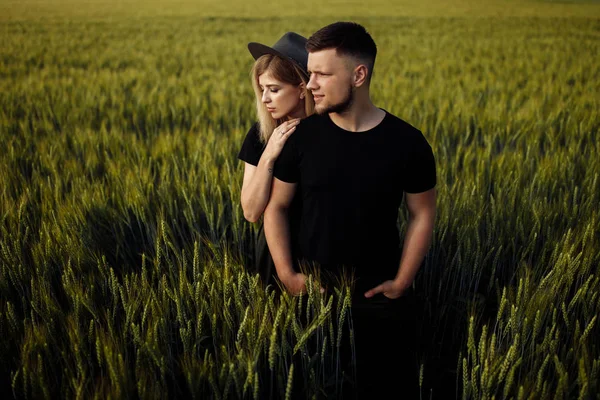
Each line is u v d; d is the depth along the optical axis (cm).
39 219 273
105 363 154
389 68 1039
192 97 662
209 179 311
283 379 163
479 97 682
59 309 177
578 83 779
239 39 1717
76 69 1065
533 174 348
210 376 139
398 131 156
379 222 166
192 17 2561
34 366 148
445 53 1328
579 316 192
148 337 151
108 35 1794
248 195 170
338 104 150
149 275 245
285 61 166
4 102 655
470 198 269
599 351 173
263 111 177
